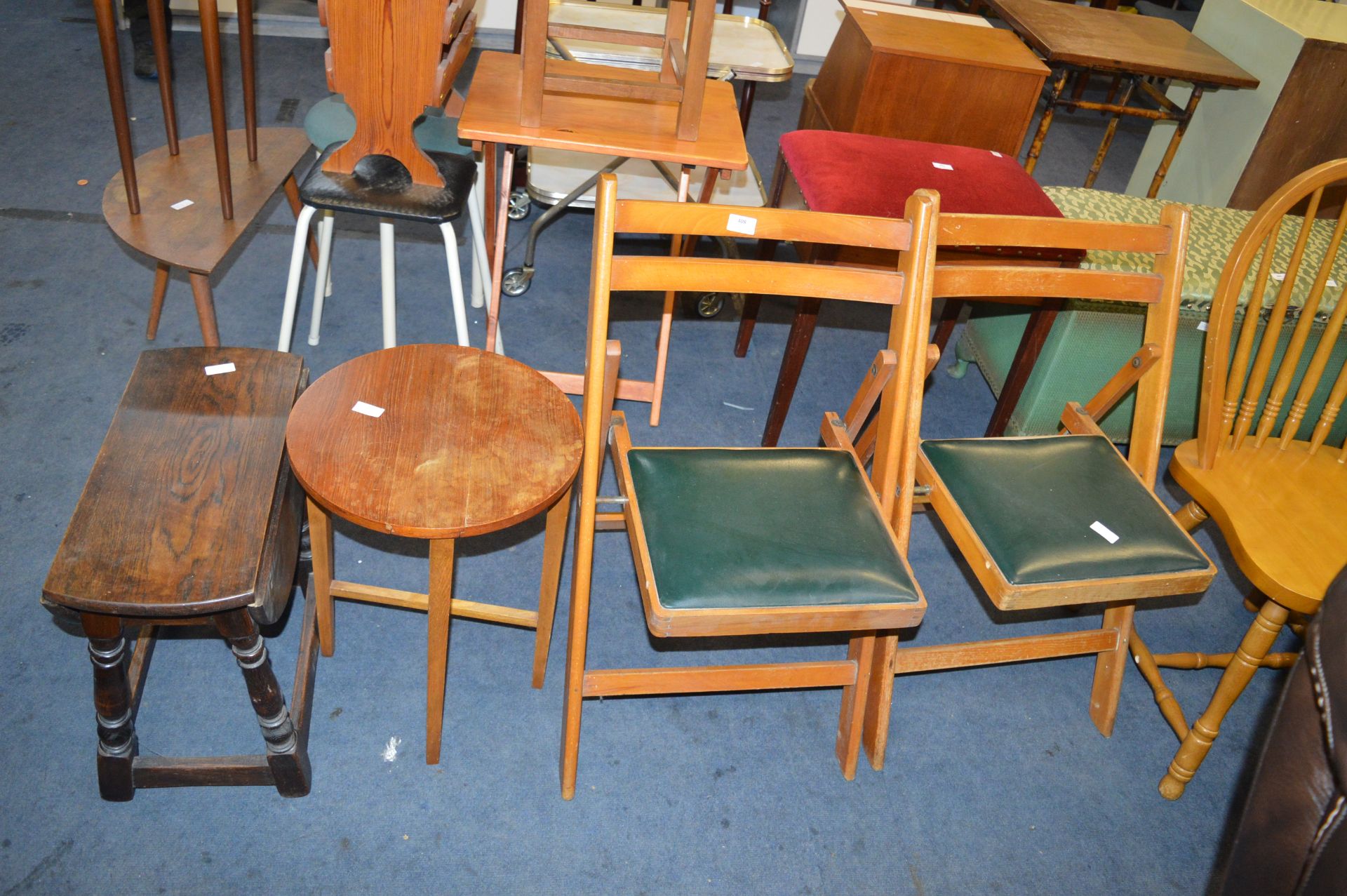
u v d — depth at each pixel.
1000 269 1.68
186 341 2.46
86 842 1.48
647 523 1.47
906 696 1.93
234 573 1.31
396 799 1.60
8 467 2.03
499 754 1.70
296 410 1.46
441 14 1.65
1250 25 3.14
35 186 2.93
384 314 2.02
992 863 1.67
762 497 1.54
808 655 1.97
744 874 1.59
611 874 1.55
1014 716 1.93
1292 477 1.82
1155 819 1.78
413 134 1.90
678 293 2.91
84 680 1.70
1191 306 2.19
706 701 1.86
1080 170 4.26
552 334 2.70
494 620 1.70
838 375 2.77
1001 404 2.40
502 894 1.50
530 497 1.38
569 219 3.25
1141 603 2.21
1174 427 2.48
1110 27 3.10
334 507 1.32
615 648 1.92
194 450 1.48
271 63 3.93
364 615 1.90
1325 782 0.69
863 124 2.50
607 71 2.10
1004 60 2.45
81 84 3.54
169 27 3.87
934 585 2.18
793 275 1.54
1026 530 1.56
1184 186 3.46
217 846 1.50
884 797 1.74
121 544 1.33
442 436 1.46
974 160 2.12
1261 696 2.04
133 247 1.89
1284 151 3.06
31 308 2.47
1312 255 2.35
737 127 2.04
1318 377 1.82
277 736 1.49
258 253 2.82
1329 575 1.60
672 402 2.54
